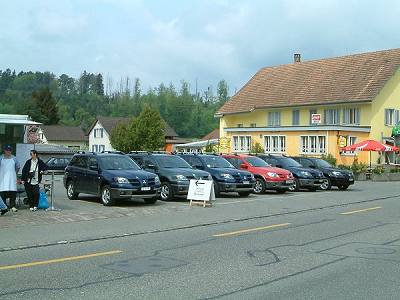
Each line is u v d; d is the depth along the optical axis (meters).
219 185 21.31
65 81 151.62
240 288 7.17
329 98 46.59
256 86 57.00
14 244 10.34
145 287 7.19
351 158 41.56
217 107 125.50
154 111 71.25
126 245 10.52
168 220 14.27
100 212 15.46
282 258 9.20
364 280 7.67
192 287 7.20
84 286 7.23
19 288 7.09
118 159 18.86
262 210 16.98
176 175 19.41
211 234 12.02
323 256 9.39
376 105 44.34
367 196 22.69
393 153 45.56
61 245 10.45
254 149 44.66
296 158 28.09
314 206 18.42
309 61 54.94
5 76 138.75
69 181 19.67
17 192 15.80
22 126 16.91
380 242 10.88
